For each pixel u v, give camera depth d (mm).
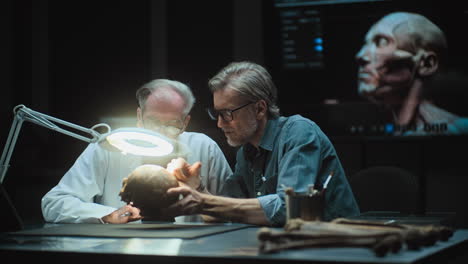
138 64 4707
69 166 4629
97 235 2064
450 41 4066
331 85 4301
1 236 2123
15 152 4512
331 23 4277
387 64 4180
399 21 4145
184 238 1952
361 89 4242
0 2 4688
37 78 4742
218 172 3068
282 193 2258
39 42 4746
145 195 2098
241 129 2424
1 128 4516
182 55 4664
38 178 4551
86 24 4746
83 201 2857
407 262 1480
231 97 2396
